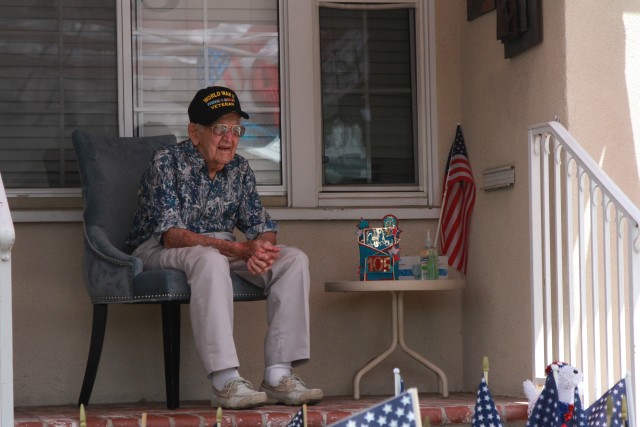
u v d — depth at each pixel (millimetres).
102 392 5848
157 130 6109
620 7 4957
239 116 5117
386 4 6324
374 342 6129
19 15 5977
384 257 5543
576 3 4902
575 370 3793
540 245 4957
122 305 5895
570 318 4707
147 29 6113
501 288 5559
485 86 5805
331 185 6270
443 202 6004
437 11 6266
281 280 4918
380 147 6312
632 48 4961
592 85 4902
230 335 4668
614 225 4922
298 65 6164
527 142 5207
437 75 6234
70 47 6023
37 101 5977
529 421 2973
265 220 5352
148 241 5156
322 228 6102
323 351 6074
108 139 5559
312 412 4406
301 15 6184
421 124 6270
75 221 5836
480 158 5859
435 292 6164
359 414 2152
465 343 6102
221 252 4891
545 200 4859
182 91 6141
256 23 6219
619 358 4789
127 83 6051
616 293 4891
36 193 5910
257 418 4355
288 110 6156
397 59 6359
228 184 5242
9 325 3396
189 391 5926
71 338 5824
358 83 6336
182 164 5109
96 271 5082
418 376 6141
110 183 5406
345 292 6090
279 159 6195
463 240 6016
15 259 5789
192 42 6164
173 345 4934
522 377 5293
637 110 4949
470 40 6047
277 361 4895
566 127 4879
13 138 5930
